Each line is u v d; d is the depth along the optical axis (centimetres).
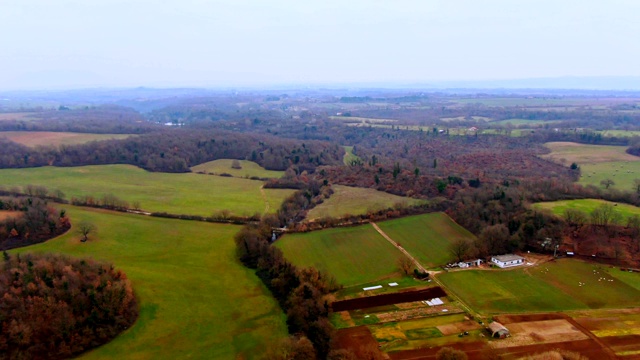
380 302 8681
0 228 10275
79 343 7069
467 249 10444
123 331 7594
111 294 7812
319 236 11575
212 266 10206
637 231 10438
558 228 10881
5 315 6925
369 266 10212
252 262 10375
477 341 7244
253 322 8056
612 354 6781
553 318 7944
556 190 13712
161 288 9006
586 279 9331
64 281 7725
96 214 12594
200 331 7700
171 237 11638
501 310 8312
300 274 9050
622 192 13550
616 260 9981
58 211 11988
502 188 13450
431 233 11831
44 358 6788
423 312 8269
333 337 7438
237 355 7094
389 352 7031
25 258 8456
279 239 11425
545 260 10244
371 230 11944
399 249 11000
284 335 7656
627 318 7894
